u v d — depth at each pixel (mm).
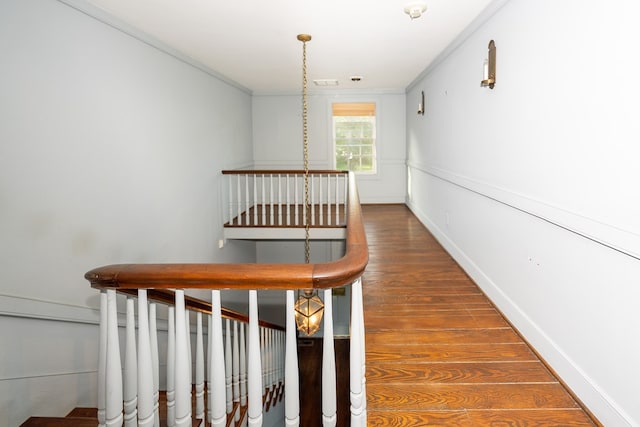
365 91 7785
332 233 5668
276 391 3236
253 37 3867
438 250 4883
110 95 3100
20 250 2240
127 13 3096
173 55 4188
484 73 3189
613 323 1796
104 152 3016
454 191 4457
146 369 1159
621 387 1749
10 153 2182
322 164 7977
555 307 2299
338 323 5699
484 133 3410
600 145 1848
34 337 2232
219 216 5703
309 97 7809
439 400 2090
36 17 2357
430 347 2619
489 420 1943
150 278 1099
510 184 2883
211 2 2949
